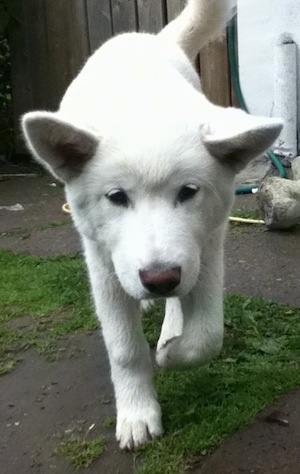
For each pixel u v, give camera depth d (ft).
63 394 2.48
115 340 2.23
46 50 5.89
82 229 2.13
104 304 2.23
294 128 4.60
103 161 1.95
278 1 4.55
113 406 2.38
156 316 2.94
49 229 4.25
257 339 2.66
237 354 2.58
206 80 5.01
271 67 4.66
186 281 1.89
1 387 2.56
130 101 2.02
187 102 2.03
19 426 2.33
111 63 2.29
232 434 2.14
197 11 2.99
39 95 6.02
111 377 2.40
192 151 1.92
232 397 2.31
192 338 2.22
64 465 2.11
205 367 2.50
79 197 2.06
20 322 3.04
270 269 3.33
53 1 5.75
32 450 2.20
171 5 5.17
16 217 4.59
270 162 4.60
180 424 2.22
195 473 2.01
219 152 1.97
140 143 1.90
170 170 1.89
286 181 3.77
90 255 2.22
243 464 2.02
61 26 5.76
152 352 2.69
